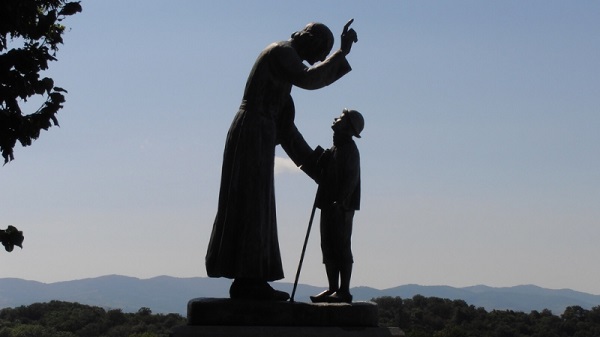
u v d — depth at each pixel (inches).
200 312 547.2
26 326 2290.8
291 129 606.2
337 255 589.0
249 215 572.7
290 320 553.3
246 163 577.0
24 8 677.3
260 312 550.6
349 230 593.3
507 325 2274.9
